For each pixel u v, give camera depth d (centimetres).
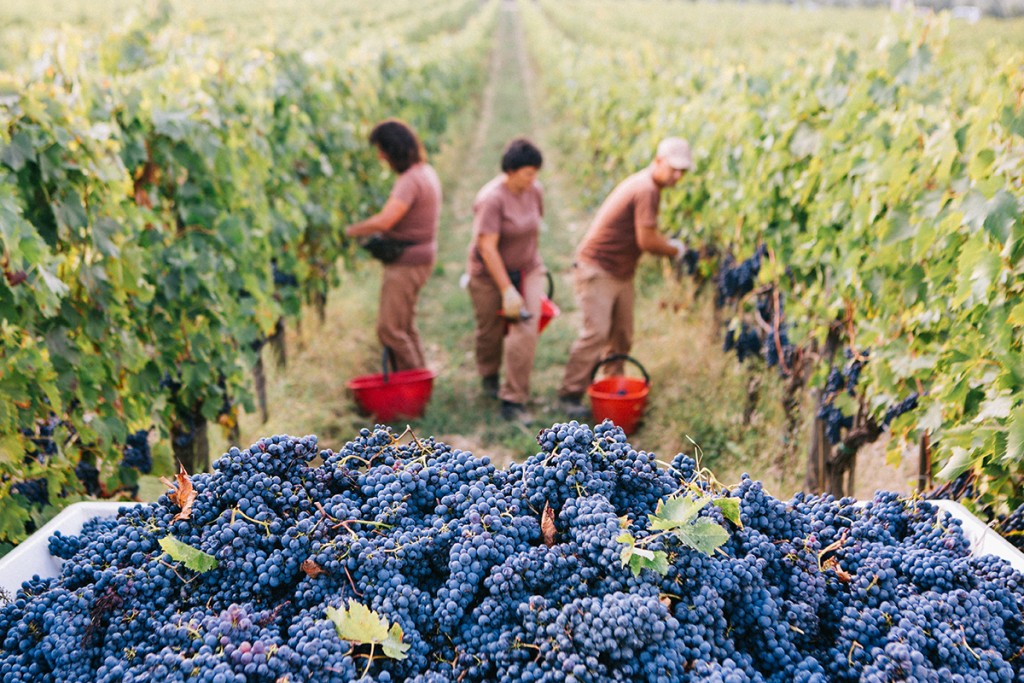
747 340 544
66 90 387
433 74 1304
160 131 422
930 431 315
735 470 508
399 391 575
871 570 179
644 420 576
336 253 730
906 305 360
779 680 162
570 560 167
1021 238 272
